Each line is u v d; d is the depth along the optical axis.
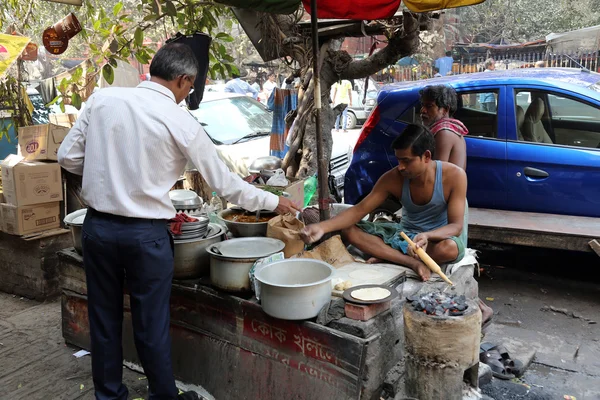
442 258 3.08
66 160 2.64
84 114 2.62
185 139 2.52
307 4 3.50
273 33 4.77
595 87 4.70
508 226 4.43
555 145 4.68
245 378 2.92
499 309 4.23
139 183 2.50
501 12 20.05
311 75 4.91
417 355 2.54
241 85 13.23
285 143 5.57
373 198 3.26
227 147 6.26
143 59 4.71
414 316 2.51
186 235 3.07
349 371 2.50
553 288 4.62
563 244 4.26
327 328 2.55
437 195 3.12
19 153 4.87
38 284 4.61
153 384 2.75
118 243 2.54
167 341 2.74
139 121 2.49
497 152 4.85
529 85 4.83
